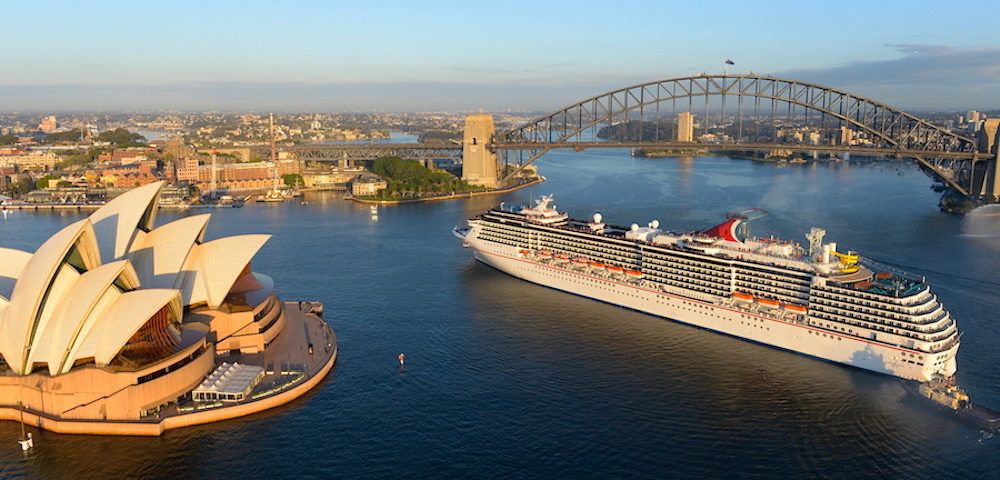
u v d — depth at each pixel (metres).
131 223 92.00
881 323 92.31
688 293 113.06
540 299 128.88
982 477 69.56
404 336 108.19
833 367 95.50
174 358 82.44
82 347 79.12
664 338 107.44
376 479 69.50
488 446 75.19
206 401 82.81
